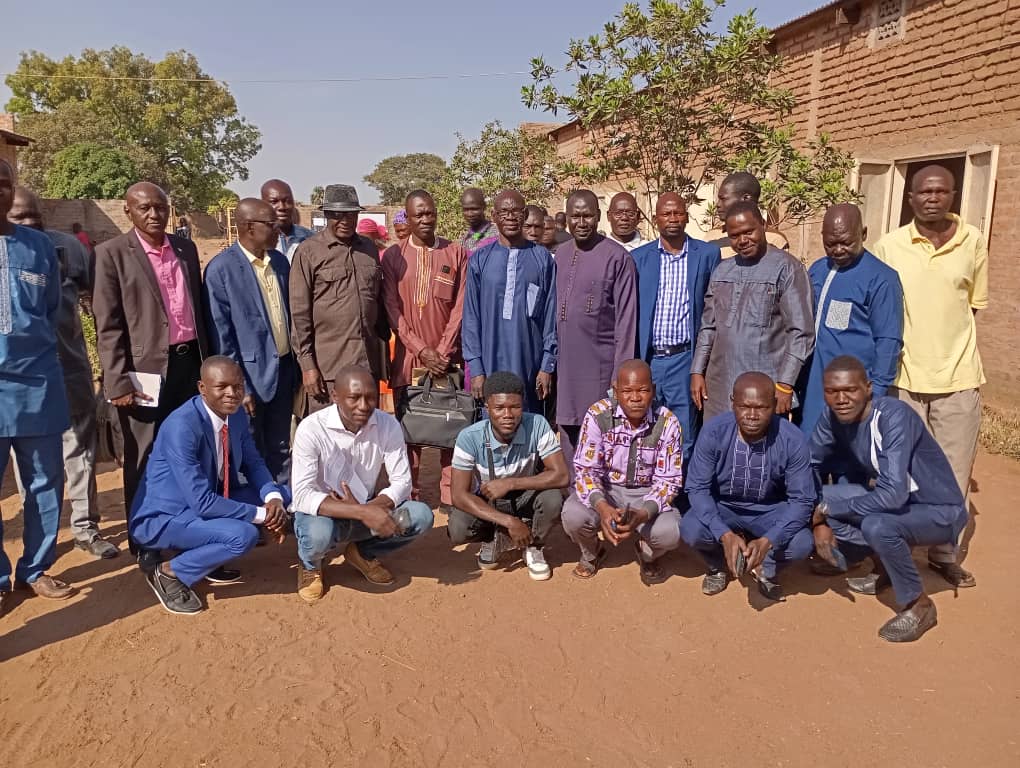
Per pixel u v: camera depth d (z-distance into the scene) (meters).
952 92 7.61
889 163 8.52
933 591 4.11
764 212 7.40
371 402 3.93
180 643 3.61
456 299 5.09
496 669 3.41
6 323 3.60
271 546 4.82
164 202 4.15
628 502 4.34
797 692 3.23
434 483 6.11
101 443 4.59
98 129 37.41
